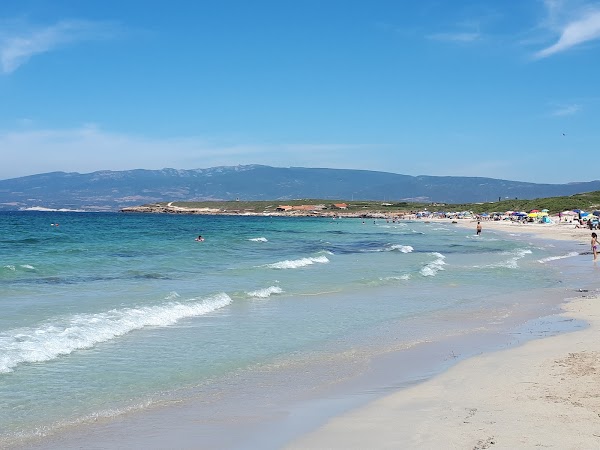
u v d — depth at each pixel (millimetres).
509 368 10820
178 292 20547
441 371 10945
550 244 56594
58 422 7957
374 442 7125
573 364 10844
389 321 16391
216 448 7074
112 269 28031
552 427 7340
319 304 19109
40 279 23516
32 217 139875
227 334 14156
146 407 8703
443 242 61094
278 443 7219
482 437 7086
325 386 9977
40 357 11195
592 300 20406
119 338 13289
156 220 137750
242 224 119062
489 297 21328
